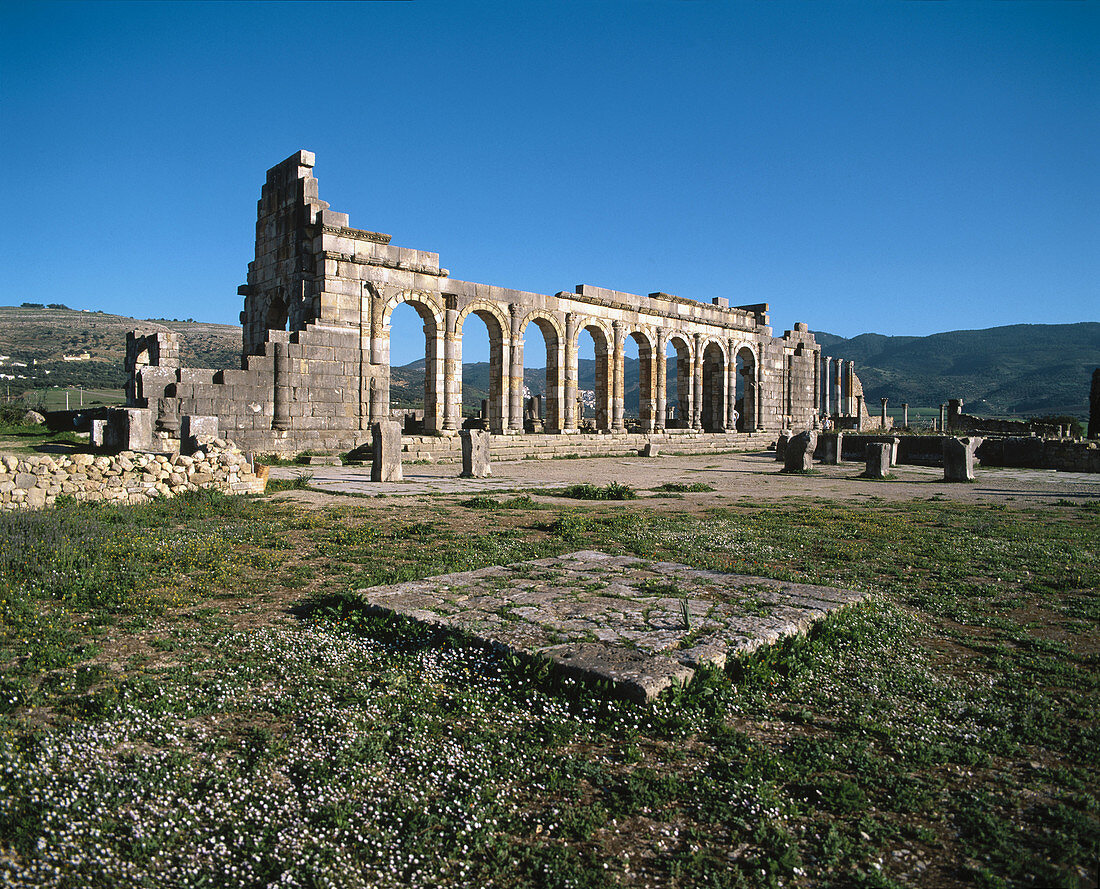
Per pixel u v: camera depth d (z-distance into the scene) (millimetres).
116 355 172000
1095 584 9734
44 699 5508
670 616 7152
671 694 5586
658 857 3965
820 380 62156
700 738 5238
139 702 5461
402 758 4887
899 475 28547
